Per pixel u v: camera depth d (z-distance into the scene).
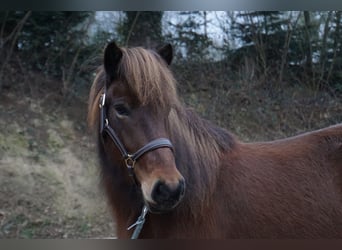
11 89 6.92
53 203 5.52
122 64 2.33
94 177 6.07
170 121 2.37
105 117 2.40
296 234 2.48
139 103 2.25
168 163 2.17
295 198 2.53
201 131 2.57
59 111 6.95
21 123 6.43
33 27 7.48
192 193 2.38
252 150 2.75
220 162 2.59
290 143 2.81
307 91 8.71
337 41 8.88
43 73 7.39
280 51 8.86
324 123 8.20
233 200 2.48
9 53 7.18
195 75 8.37
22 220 5.15
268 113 8.12
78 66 7.57
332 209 2.55
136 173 2.27
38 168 5.87
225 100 8.08
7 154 5.87
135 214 2.50
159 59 2.41
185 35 8.65
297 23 8.90
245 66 8.62
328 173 2.63
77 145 6.52
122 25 8.16
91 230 5.30
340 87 8.77
